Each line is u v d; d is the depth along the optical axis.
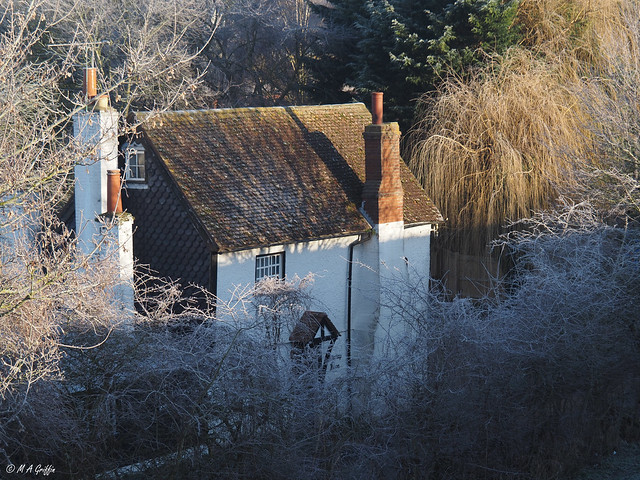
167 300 37.47
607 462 42.00
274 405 34.78
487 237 65.69
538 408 41.59
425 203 64.38
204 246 49.66
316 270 55.72
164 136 52.62
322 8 99.31
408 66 77.19
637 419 45.97
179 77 80.00
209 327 36.53
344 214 57.62
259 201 53.81
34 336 28.02
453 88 70.62
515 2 73.62
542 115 64.94
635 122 50.94
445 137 67.00
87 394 33.53
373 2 87.44
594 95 55.19
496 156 65.19
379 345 54.62
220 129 56.31
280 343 37.91
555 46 71.94
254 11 97.56
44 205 27.75
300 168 58.31
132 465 33.44
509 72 68.50
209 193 51.69
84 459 31.28
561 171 56.34
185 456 33.59
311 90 96.38
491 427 39.91
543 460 40.28
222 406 34.22
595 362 42.12
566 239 46.41
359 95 83.75
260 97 100.94
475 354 39.22
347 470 35.84
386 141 58.16
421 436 37.94
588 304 42.03
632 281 45.00
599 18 72.38
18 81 36.66
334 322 57.25
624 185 48.28
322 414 35.94
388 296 46.38
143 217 52.44
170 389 34.03
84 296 29.62
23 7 63.09
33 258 29.14
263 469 34.06
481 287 66.50
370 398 38.34
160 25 80.88
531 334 41.25
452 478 39.12
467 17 75.00
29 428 30.14
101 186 47.22
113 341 33.31
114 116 44.78
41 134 28.16
